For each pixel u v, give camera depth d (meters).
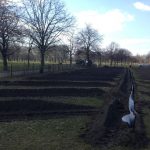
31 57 120.38
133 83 45.50
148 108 25.30
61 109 25.22
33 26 68.00
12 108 24.45
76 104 26.25
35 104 25.38
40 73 62.44
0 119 20.45
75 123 18.95
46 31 68.69
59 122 19.25
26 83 38.72
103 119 18.88
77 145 14.03
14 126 17.94
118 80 52.53
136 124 18.11
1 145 13.86
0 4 52.84
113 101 25.53
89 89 33.91
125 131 16.19
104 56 167.50
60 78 51.34
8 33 57.00
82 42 130.88
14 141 14.58
